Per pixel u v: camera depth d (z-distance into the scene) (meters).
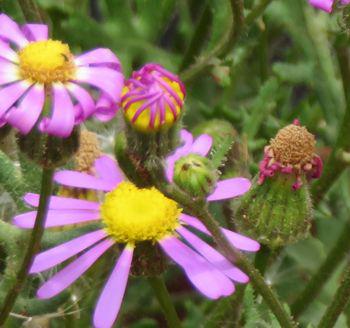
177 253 0.13
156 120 0.12
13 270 0.14
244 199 0.14
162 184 0.12
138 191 0.14
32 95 0.12
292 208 0.14
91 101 0.12
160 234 0.13
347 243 0.16
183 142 0.15
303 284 0.18
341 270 0.18
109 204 0.14
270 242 0.14
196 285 0.13
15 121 0.11
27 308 0.14
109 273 0.15
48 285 0.13
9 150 0.15
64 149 0.11
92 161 0.15
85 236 0.13
